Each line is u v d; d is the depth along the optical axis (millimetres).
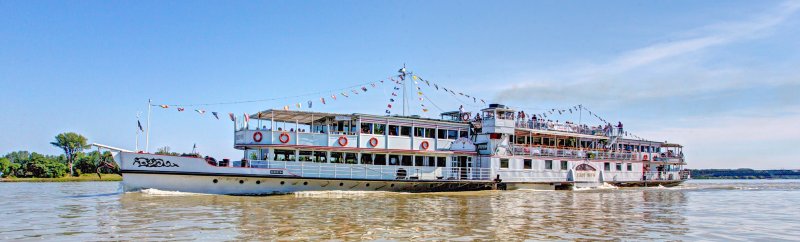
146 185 35469
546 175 50750
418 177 44031
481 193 43438
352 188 40938
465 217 25344
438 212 27422
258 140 38312
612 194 44562
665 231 21406
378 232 20312
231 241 18109
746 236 20391
